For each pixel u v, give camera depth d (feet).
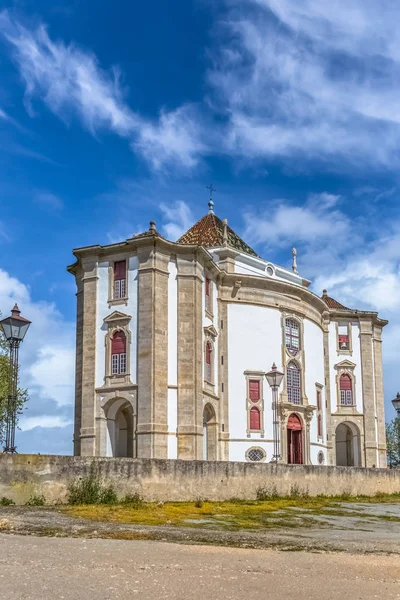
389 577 44.19
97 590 36.58
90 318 154.61
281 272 200.44
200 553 50.49
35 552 47.37
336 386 217.77
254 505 101.04
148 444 141.08
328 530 77.92
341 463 224.12
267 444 173.27
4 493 82.53
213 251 182.80
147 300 148.15
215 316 172.04
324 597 37.29
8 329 94.07
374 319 227.81
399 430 241.14
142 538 59.16
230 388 171.73
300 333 191.93
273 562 47.83
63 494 86.69
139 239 150.30
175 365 149.38
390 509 109.40
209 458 164.55
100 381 150.92
